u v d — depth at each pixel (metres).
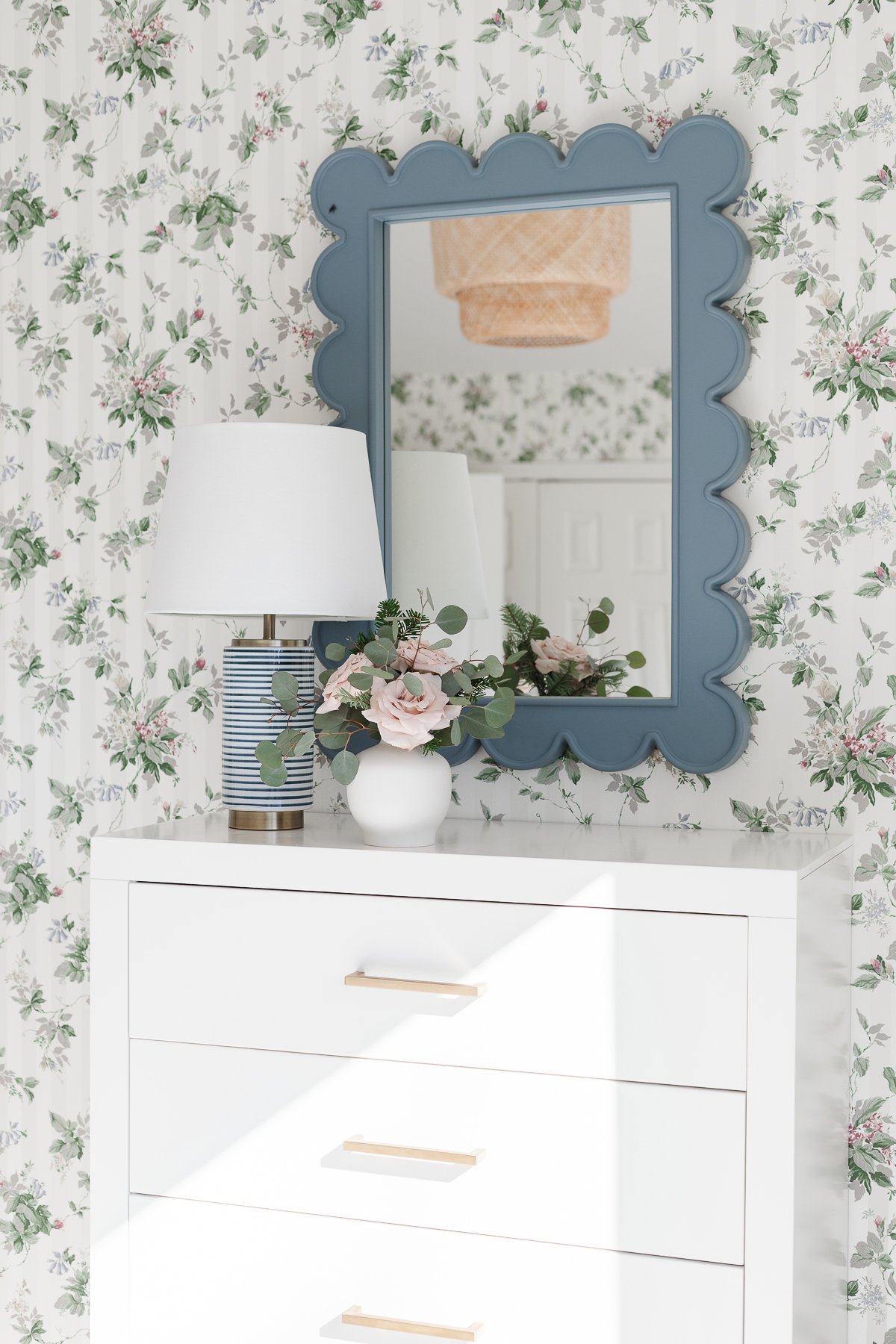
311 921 1.49
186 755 2.02
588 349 1.76
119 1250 1.57
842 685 1.69
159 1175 1.55
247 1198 1.51
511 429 1.79
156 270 2.03
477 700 1.77
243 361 1.98
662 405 1.72
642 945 1.36
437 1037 1.44
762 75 1.72
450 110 1.86
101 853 1.58
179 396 2.02
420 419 1.84
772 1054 1.31
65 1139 2.10
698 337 1.70
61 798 2.09
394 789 1.49
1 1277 2.13
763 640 1.72
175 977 1.55
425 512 1.83
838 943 1.58
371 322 1.85
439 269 1.84
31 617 2.11
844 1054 1.64
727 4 1.73
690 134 1.70
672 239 1.71
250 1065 1.51
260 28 1.97
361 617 1.62
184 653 2.02
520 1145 1.40
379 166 1.85
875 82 1.67
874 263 1.67
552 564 1.77
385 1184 1.46
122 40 2.06
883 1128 1.67
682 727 1.72
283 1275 1.50
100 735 2.07
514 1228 1.40
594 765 1.75
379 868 1.46
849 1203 1.69
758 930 1.32
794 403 1.71
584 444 1.76
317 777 1.91
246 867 1.52
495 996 1.41
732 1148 1.33
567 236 1.77
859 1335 1.68
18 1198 2.12
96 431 2.07
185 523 1.60
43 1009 2.11
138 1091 1.56
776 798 1.72
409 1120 1.45
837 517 1.69
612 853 1.46
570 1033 1.39
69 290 2.09
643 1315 1.36
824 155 1.69
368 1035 1.46
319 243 1.93
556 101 1.80
